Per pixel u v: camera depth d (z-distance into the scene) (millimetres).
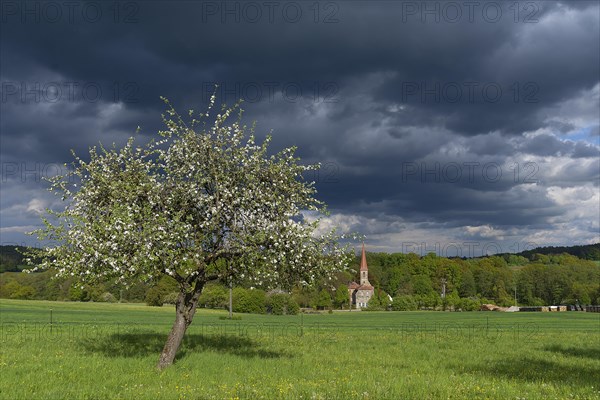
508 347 37750
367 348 35000
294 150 24594
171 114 24047
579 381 22109
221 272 24078
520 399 17750
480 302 188625
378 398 17250
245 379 20422
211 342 33562
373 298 170375
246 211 23609
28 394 16547
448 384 20375
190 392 17266
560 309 172500
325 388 18625
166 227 22031
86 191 23688
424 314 131625
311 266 24266
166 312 95438
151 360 24594
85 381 19188
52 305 108250
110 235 21359
